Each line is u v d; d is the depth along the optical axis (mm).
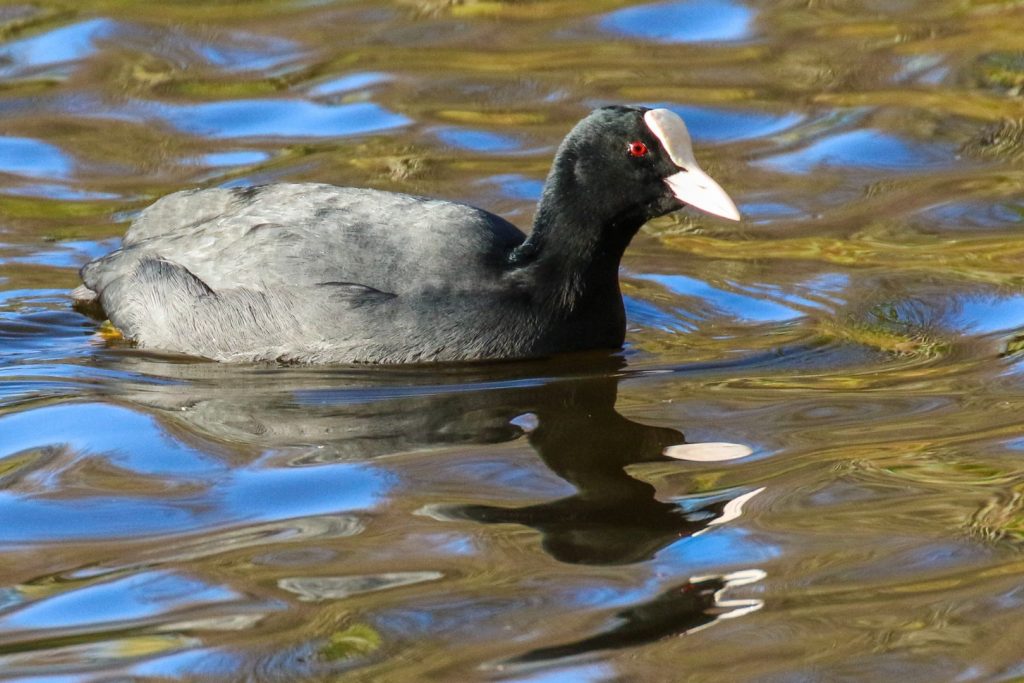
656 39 20891
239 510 10156
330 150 17766
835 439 11148
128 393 12305
